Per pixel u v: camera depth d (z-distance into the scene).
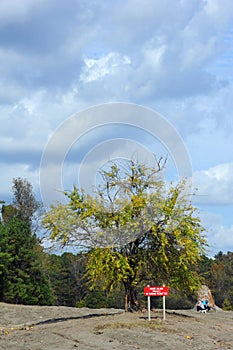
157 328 17.58
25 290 46.22
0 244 45.47
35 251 47.53
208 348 15.46
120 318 19.52
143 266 20.36
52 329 18.17
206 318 22.67
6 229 46.88
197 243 20.34
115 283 20.92
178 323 18.94
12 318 25.22
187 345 15.59
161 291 19.20
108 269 19.44
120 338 16.09
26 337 16.95
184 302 41.56
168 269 20.38
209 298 33.22
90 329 17.53
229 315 26.69
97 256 19.58
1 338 16.97
